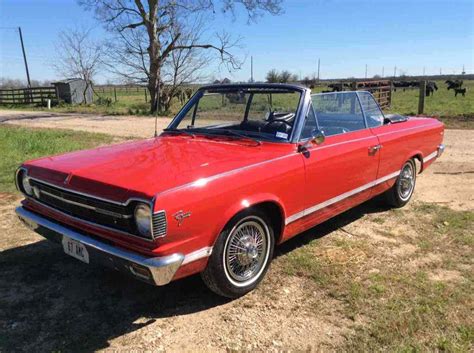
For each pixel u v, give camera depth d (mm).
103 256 3096
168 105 24750
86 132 14719
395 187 5535
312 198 4082
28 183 3729
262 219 3629
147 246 2934
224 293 3463
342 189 4480
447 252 4426
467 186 6793
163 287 3766
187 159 3498
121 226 3033
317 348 2975
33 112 26875
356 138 4660
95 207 3115
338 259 4254
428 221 5305
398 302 3486
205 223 3102
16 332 3133
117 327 3209
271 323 3256
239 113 4461
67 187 3260
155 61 23766
